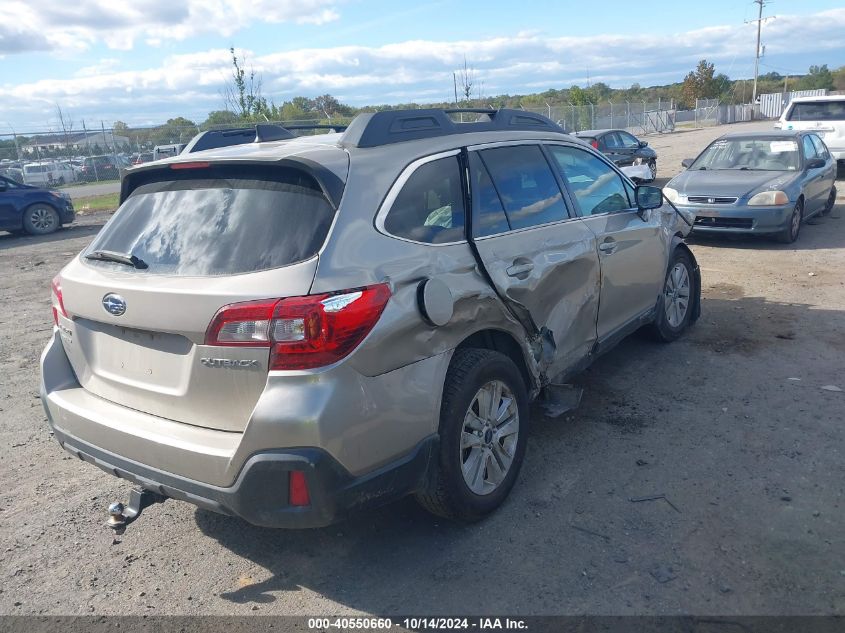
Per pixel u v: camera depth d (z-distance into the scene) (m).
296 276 2.83
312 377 2.77
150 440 3.04
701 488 3.86
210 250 3.07
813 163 11.04
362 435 2.89
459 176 3.74
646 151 20.36
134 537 3.75
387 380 3.00
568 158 4.75
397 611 3.06
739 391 5.11
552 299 4.15
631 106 49.28
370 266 3.00
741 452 4.23
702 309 7.23
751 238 10.91
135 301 3.07
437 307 3.19
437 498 3.38
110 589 3.31
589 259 4.49
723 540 3.39
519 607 3.03
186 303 2.91
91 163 33.06
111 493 4.24
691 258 6.35
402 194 3.36
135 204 3.55
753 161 11.28
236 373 2.85
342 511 2.89
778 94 63.38
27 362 6.79
